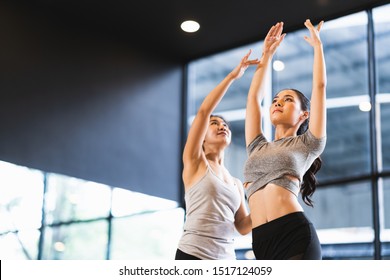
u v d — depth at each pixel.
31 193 9.80
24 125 9.93
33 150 9.95
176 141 12.27
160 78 12.27
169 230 11.52
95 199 10.62
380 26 10.47
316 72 4.50
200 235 4.86
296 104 4.68
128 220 10.99
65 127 10.47
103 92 11.20
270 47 5.04
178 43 12.09
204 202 4.94
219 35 11.73
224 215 4.96
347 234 9.99
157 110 12.06
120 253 10.73
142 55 12.04
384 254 9.63
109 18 11.20
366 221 9.90
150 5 10.77
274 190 4.29
